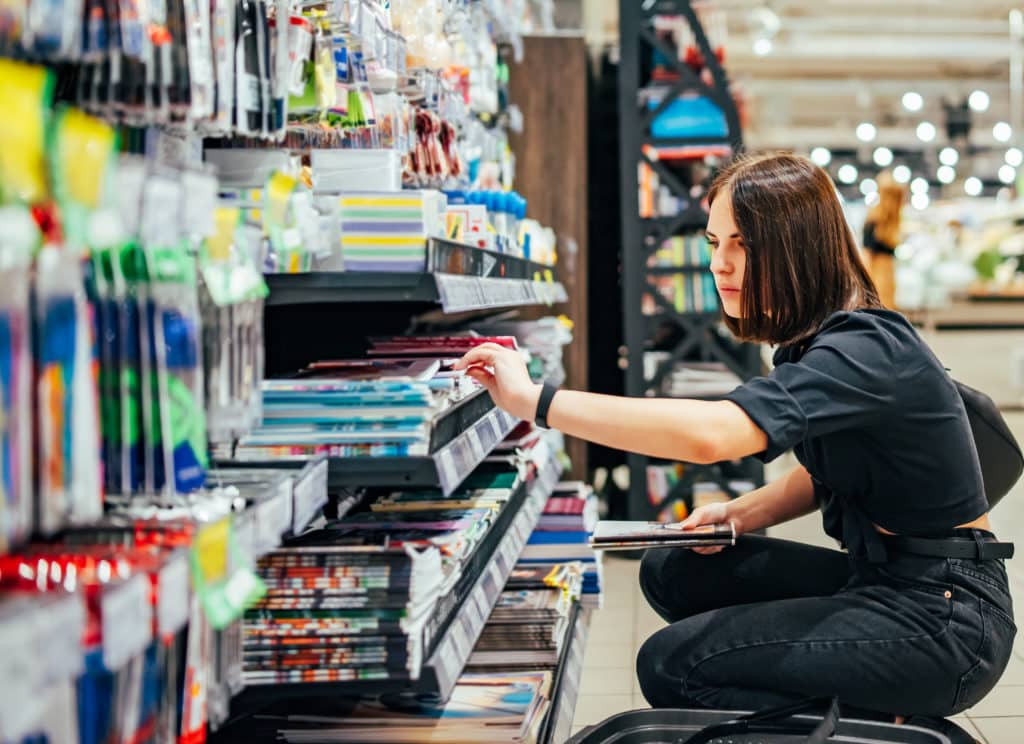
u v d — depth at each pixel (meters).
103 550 1.11
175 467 1.15
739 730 1.75
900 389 1.82
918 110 18.27
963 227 15.20
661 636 2.06
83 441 1.00
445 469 1.61
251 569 1.28
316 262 1.65
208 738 1.85
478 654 2.47
